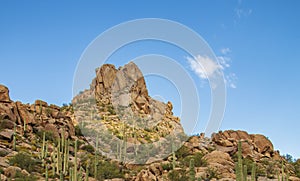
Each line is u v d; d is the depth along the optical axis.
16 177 34.56
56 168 39.59
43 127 52.91
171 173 39.25
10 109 50.16
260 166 47.59
